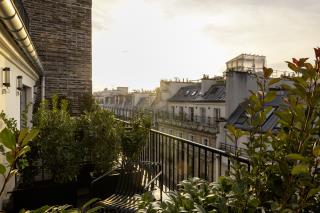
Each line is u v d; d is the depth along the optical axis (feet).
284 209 4.60
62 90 30.99
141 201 6.73
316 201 5.01
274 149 5.43
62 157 13.71
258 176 5.55
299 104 4.87
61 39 30.83
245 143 5.81
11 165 3.27
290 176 4.85
